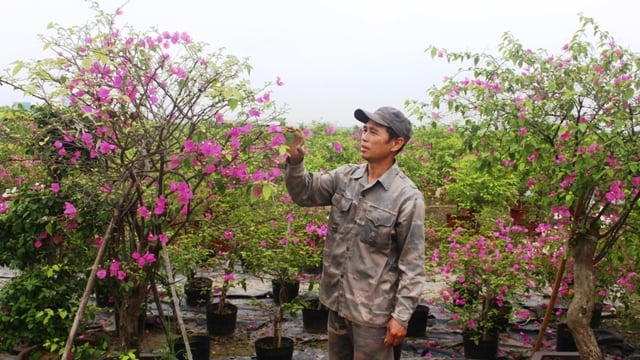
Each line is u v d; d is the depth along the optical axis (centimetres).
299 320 580
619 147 347
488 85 377
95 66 298
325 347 518
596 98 353
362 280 273
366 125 281
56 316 388
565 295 532
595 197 403
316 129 1080
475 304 484
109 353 365
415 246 268
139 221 374
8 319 390
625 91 342
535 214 608
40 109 346
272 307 566
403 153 752
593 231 399
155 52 303
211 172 300
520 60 376
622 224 394
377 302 271
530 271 493
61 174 383
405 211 269
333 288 285
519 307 497
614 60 356
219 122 312
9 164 391
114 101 298
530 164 377
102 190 334
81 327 405
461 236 508
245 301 638
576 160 343
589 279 400
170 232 416
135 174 313
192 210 355
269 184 292
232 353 495
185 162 297
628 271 495
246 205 446
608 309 599
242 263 520
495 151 387
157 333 521
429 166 766
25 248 387
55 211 381
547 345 525
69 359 363
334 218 287
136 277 353
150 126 307
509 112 366
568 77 364
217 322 524
